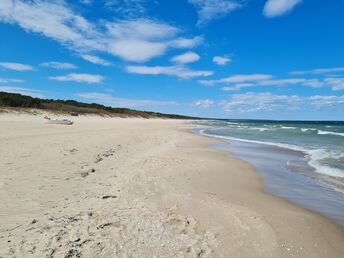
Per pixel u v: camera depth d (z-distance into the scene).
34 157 10.41
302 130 46.91
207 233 5.15
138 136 23.52
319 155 16.30
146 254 4.33
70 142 15.24
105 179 8.42
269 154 17.25
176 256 4.32
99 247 4.45
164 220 5.57
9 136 15.83
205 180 9.60
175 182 8.73
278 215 6.44
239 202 7.31
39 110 49.78
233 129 50.22
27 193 6.63
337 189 9.23
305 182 10.16
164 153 14.82
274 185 9.71
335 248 5.01
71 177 8.27
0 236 4.63
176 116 154.62
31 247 4.34
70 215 5.56
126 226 5.21
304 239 5.25
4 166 8.73
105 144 15.98
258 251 4.65
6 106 46.56
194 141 23.98
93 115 68.44
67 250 4.29
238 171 11.77
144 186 7.93
